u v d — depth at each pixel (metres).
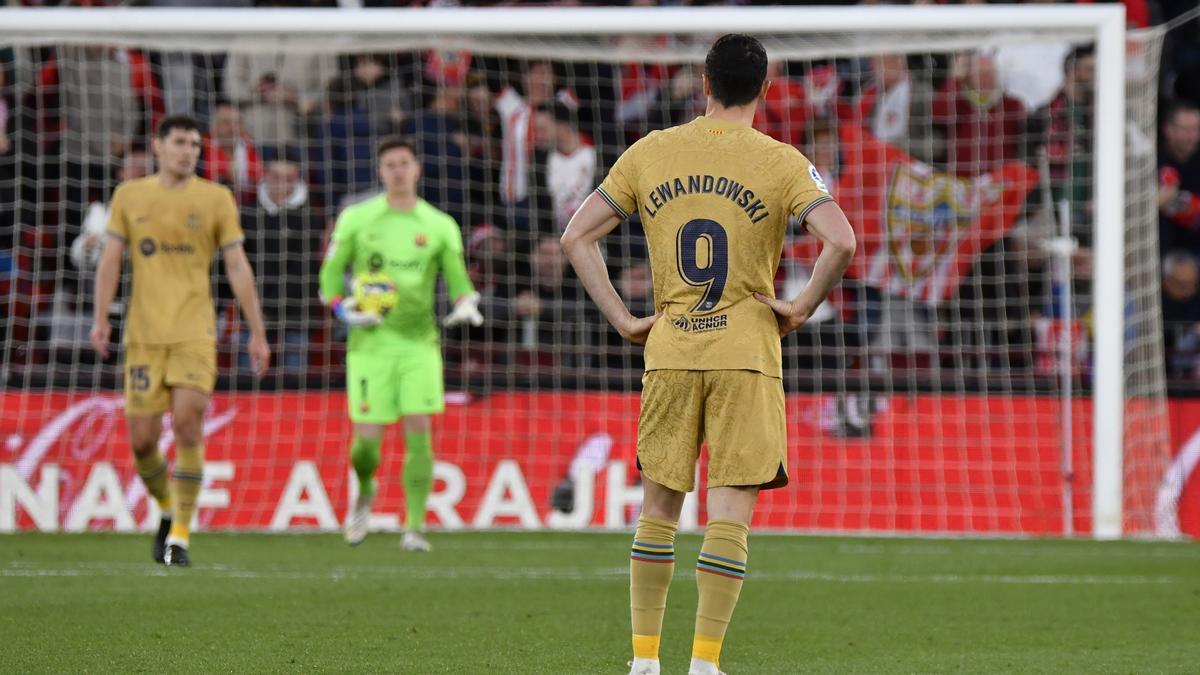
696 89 47.56
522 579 26.53
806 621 21.53
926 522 39.22
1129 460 40.84
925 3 50.16
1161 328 45.28
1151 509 39.84
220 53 46.28
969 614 22.55
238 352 43.12
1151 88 41.94
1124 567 30.09
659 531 14.56
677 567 28.91
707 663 14.10
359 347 32.66
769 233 14.34
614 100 47.53
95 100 45.91
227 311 43.19
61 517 37.59
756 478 14.08
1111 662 17.78
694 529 39.16
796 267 45.16
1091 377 43.97
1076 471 39.31
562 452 39.47
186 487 26.88
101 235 43.41
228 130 44.75
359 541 33.00
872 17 38.97
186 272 26.70
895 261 44.78
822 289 14.10
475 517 39.00
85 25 38.56
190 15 38.91
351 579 26.03
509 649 18.16
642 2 49.53
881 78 46.53
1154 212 41.78
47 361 42.28
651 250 14.67
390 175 32.62
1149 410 41.00
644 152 14.69
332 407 39.34
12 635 18.45
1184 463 39.84
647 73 47.53
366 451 32.50
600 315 44.44
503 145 46.19
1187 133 47.25
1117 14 38.59
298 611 21.44
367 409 32.47
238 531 37.66
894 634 20.23
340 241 32.72
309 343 43.75
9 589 23.64
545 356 43.66
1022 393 43.56
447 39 40.56
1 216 45.25
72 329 42.59
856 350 44.53
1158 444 40.41
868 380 42.75
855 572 28.73
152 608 21.42
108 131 44.09
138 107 46.12
